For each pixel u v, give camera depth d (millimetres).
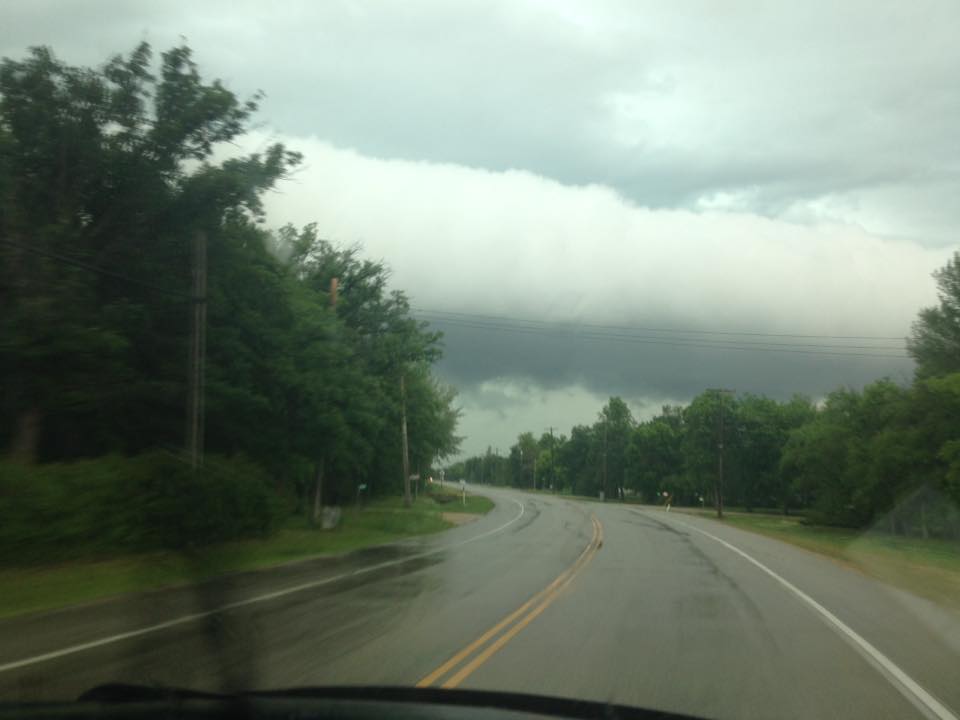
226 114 25375
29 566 16938
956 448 43125
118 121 24219
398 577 17469
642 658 9273
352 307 38969
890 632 11273
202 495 21625
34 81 23094
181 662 8805
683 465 108688
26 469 17703
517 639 10328
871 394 55812
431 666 8672
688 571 19203
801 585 16766
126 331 23531
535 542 28375
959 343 54344
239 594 14664
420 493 82500
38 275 20891
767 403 102312
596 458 142000
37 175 23344
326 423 29109
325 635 10508
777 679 8344
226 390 24781
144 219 24250
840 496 57750
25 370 20875
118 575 16531
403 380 44031
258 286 27312
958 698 7688
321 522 32062
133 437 24641
